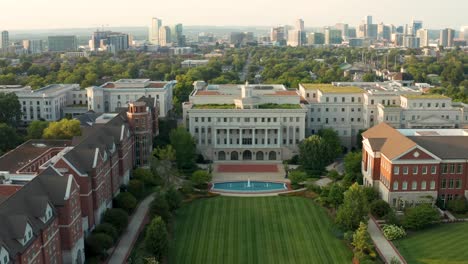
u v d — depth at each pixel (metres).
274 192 171.00
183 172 190.88
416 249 123.00
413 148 146.88
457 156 149.25
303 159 193.75
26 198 102.56
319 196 161.12
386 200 152.12
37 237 97.50
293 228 139.00
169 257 120.75
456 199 147.88
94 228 130.88
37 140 188.62
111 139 155.25
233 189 174.25
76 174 125.62
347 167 180.62
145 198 162.25
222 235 134.38
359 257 115.00
